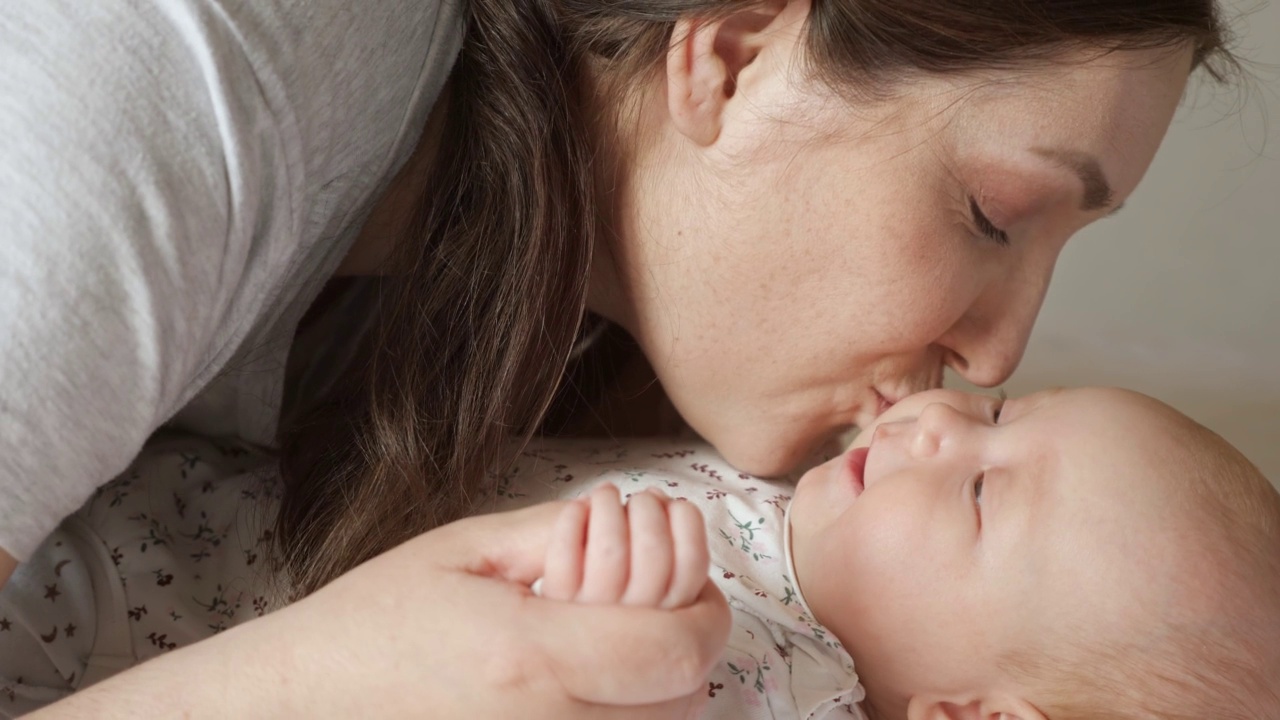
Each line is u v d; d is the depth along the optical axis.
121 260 0.67
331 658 0.64
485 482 1.00
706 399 1.00
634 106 0.89
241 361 0.95
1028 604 0.91
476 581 0.65
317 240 0.87
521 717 0.62
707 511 1.01
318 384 1.07
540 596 0.65
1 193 0.65
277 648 0.65
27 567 0.93
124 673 0.68
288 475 1.00
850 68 0.81
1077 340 1.81
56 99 0.66
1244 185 1.73
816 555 0.98
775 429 1.01
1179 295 1.79
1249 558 0.90
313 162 0.79
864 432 1.02
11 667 0.91
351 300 1.05
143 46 0.68
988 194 0.86
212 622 0.97
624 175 0.92
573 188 0.90
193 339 0.74
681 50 0.85
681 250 0.91
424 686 0.62
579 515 0.65
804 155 0.84
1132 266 1.80
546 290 0.90
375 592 0.66
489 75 0.90
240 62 0.71
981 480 0.95
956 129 0.82
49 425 0.66
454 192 0.91
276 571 0.96
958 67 0.79
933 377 1.00
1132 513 0.91
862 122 0.82
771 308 0.91
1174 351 1.79
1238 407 1.72
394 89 0.85
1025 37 0.78
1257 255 1.75
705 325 0.94
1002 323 0.96
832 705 0.90
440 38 0.88
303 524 0.92
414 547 0.69
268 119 0.73
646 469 1.07
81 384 0.67
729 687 0.88
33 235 0.65
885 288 0.88
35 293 0.65
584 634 0.61
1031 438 0.96
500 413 0.91
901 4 0.78
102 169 0.66
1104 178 0.86
